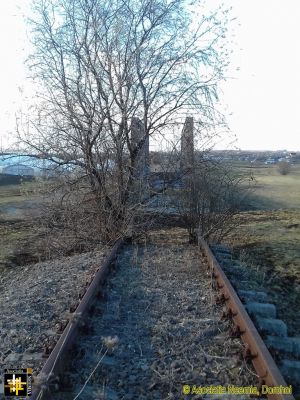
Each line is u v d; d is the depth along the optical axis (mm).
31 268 9141
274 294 7086
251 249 10062
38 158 9859
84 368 3934
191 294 6078
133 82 9711
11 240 12328
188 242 9953
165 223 11039
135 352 4340
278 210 17281
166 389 3672
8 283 8172
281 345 4680
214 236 10352
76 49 9539
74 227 9992
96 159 9789
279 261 9062
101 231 10023
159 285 6508
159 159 10258
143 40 9836
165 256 8438
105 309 5395
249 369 3805
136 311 5438
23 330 4969
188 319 5094
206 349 4363
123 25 9695
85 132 9539
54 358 3633
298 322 6109
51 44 9680
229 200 9953
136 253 8477
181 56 9938
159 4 9742
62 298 6027
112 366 4008
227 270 7797
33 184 10172
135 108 9945
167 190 10102
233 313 4977
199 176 9828
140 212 10047
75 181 9930
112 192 9977
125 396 3555
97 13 9539
